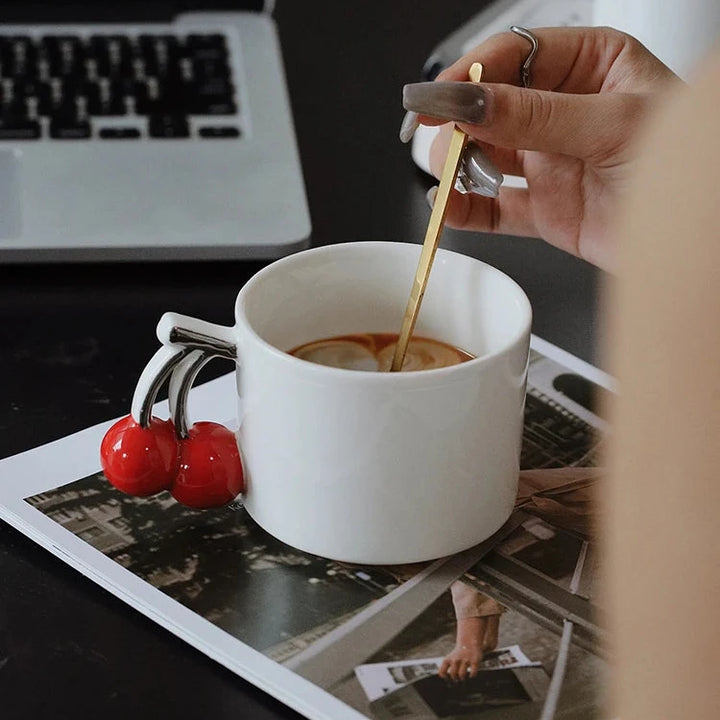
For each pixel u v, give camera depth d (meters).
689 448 0.29
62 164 0.86
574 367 0.75
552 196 0.77
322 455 0.60
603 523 0.34
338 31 1.08
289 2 1.13
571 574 0.62
